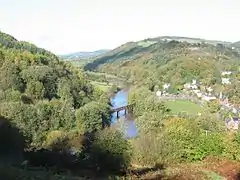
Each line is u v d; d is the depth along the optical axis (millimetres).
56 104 86250
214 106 116500
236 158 28609
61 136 64062
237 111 110562
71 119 84062
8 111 71500
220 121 88375
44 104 82500
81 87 116125
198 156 29828
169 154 30516
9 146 37031
